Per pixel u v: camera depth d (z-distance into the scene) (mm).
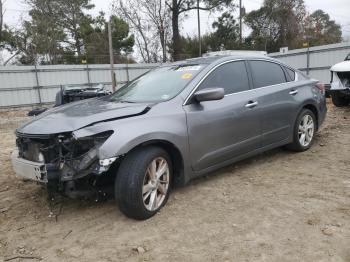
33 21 32625
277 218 3594
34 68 20859
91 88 11438
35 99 21125
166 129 3793
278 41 41875
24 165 3691
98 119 3578
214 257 2980
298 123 5621
